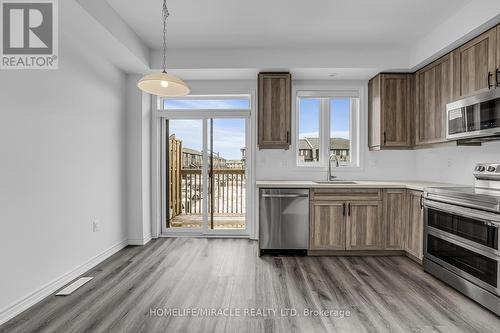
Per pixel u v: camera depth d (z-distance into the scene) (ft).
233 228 13.71
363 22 9.45
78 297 7.50
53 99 7.80
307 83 13.06
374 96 12.30
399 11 8.77
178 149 13.82
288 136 11.78
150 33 10.19
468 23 8.24
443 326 6.24
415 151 12.93
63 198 8.21
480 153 9.49
